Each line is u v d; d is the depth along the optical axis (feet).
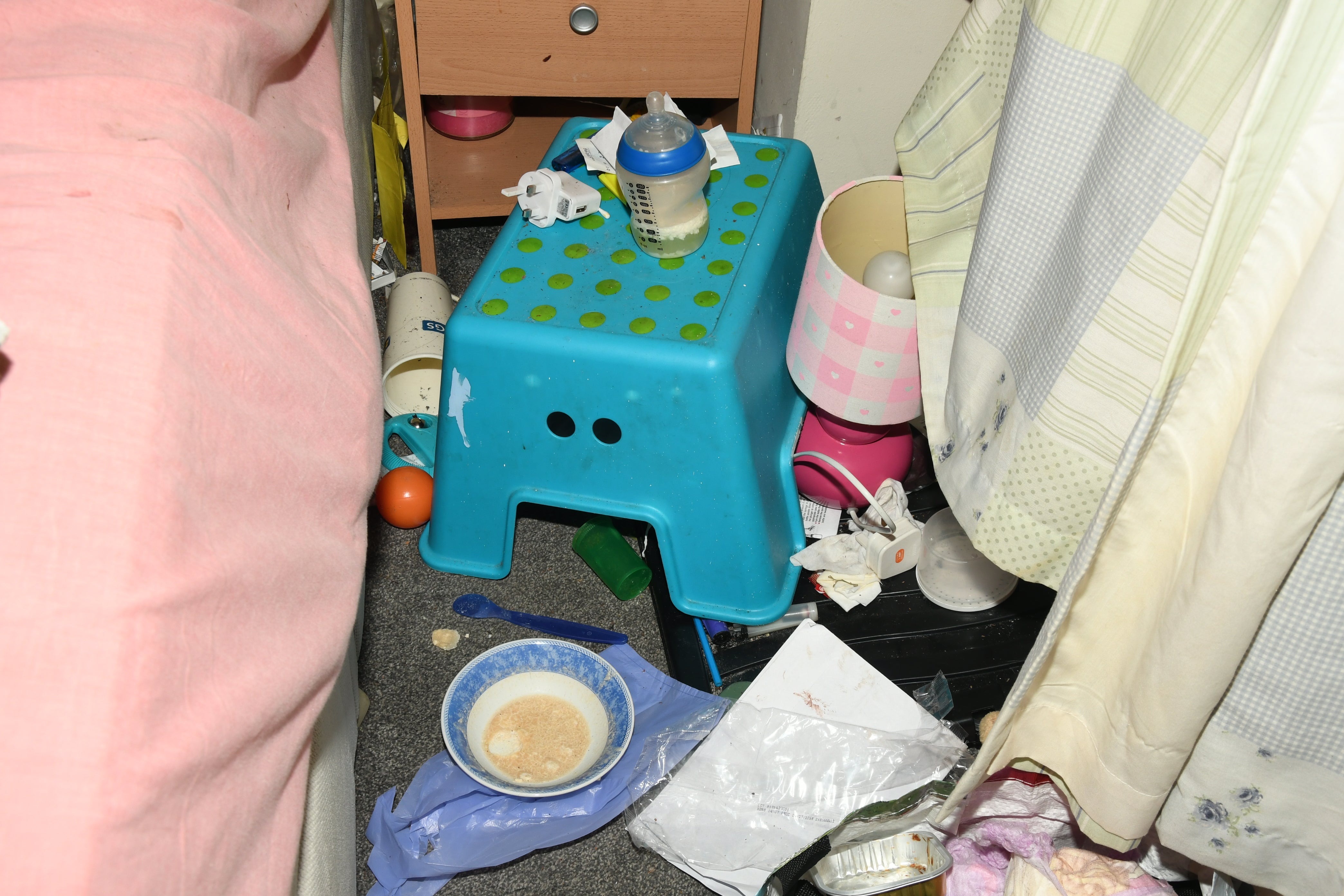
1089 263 2.29
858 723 3.22
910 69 4.21
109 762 1.40
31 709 1.42
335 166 3.02
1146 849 2.89
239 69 2.55
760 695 3.32
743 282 3.39
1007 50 2.61
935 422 3.03
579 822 3.08
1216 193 1.97
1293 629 2.09
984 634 3.58
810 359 3.44
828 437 3.89
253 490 1.93
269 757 1.77
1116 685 2.42
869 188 3.59
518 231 3.62
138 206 1.97
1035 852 2.88
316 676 1.93
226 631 1.72
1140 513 2.18
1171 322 2.18
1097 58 2.19
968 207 2.85
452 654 3.62
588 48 4.03
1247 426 1.82
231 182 2.29
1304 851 2.45
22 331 1.72
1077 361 2.35
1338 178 1.63
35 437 1.62
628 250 3.53
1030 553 2.74
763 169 3.88
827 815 3.00
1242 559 1.90
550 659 3.34
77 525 1.56
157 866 1.43
